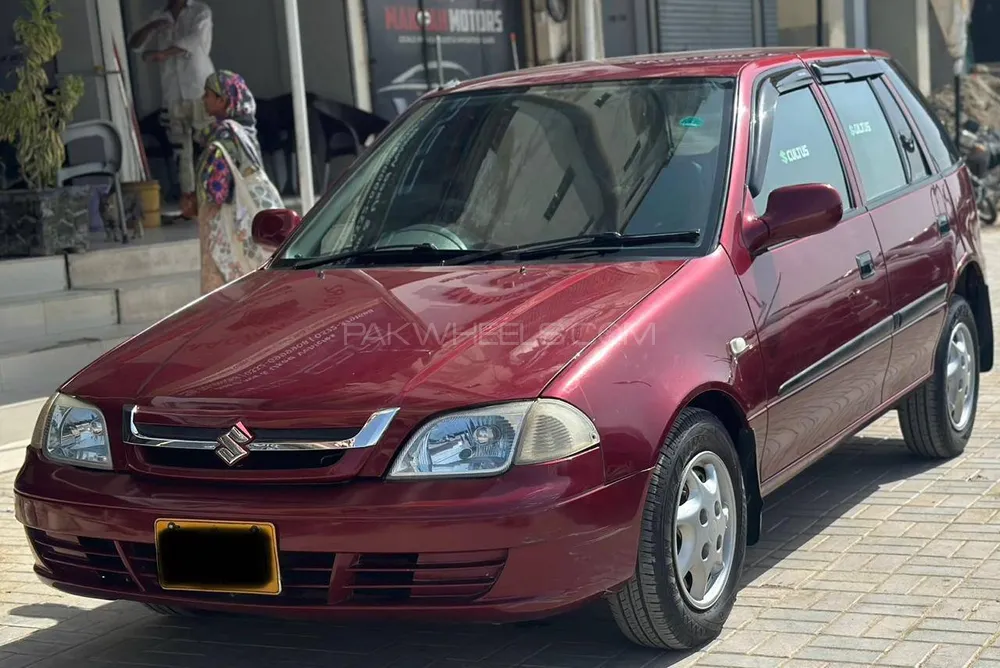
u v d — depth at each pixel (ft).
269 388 11.99
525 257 14.32
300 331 13.05
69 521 12.35
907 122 19.60
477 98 17.01
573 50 50.75
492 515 11.07
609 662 12.82
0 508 19.88
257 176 22.61
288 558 11.48
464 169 16.02
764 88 16.03
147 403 12.34
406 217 15.71
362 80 43.65
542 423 11.37
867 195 17.31
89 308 28.12
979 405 23.44
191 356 13.05
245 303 14.30
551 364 11.82
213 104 22.88
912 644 12.73
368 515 11.18
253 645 14.10
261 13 44.09
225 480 11.72
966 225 19.97
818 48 18.57
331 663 13.42
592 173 15.14
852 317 15.79
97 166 31.50
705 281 13.42
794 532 16.71
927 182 19.22
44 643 14.57
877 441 21.33
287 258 15.97
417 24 45.70
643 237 14.12
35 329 27.12
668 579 12.25
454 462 11.30
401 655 13.50
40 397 23.62
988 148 56.39
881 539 16.17
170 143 41.75
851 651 12.66
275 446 11.57
